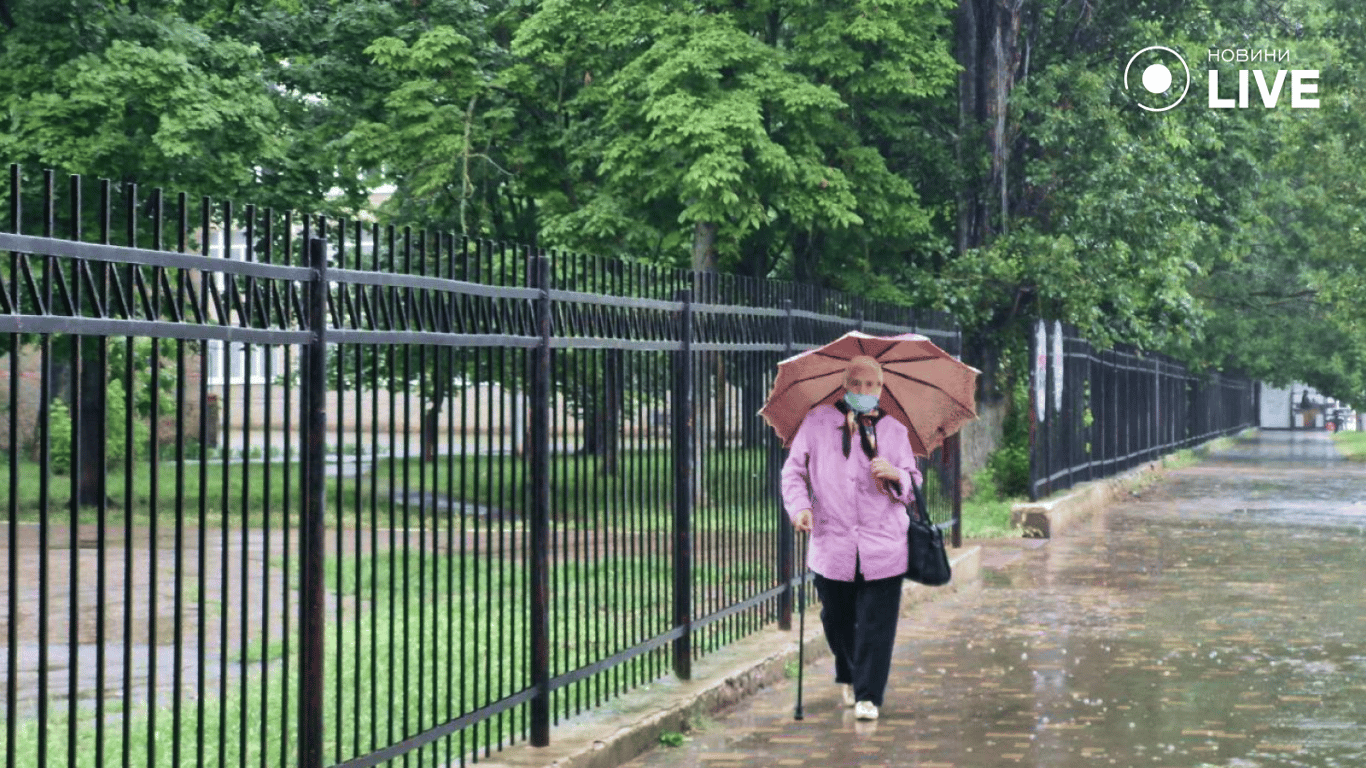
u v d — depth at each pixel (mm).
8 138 20109
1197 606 13164
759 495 10352
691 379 9000
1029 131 25250
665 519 8750
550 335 7176
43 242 3869
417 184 24078
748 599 10086
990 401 25344
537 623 7141
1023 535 19828
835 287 24891
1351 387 55656
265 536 4992
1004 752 7566
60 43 20906
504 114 23609
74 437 3963
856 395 8531
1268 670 9953
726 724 8336
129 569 4250
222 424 4734
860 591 8469
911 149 24969
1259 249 49531
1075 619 12359
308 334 5152
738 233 21875
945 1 23109
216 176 20781
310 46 25312
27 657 10312
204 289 4570
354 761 5547
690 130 20875
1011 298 25062
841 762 7383
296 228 22062
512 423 6754
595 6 22484
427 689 8719
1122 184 25141
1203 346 50000
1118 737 7906
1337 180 41062
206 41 21594
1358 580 15117
